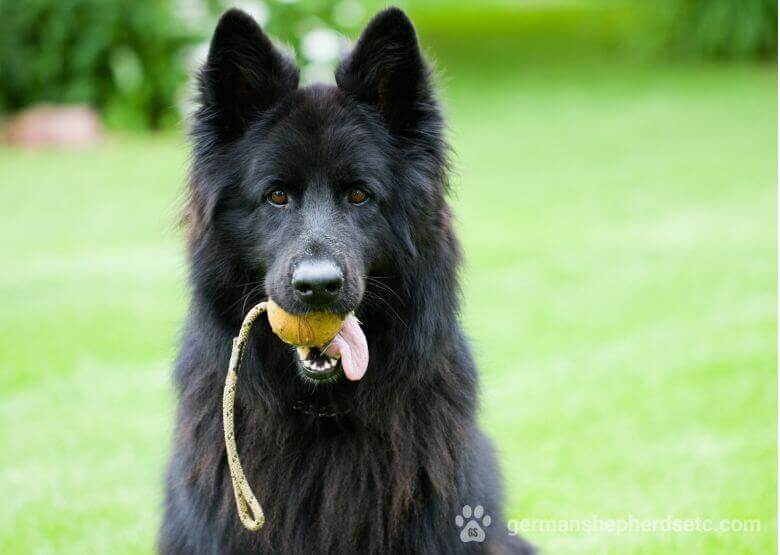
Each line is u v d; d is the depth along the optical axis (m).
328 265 4.41
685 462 7.10
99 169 18.47
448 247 5.01
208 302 4.86
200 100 4.92
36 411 8.23
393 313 4.87
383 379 4.84
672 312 10.15
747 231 13.12
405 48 4.92
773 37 27.77
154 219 14.84
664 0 28.72
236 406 4.87
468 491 4.93
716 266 11.58
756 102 22.83
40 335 9.76
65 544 6.24
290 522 4.74
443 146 5.06
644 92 25.05
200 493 4.82
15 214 15.30
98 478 7.15
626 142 19.75
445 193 5.08
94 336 9.79
